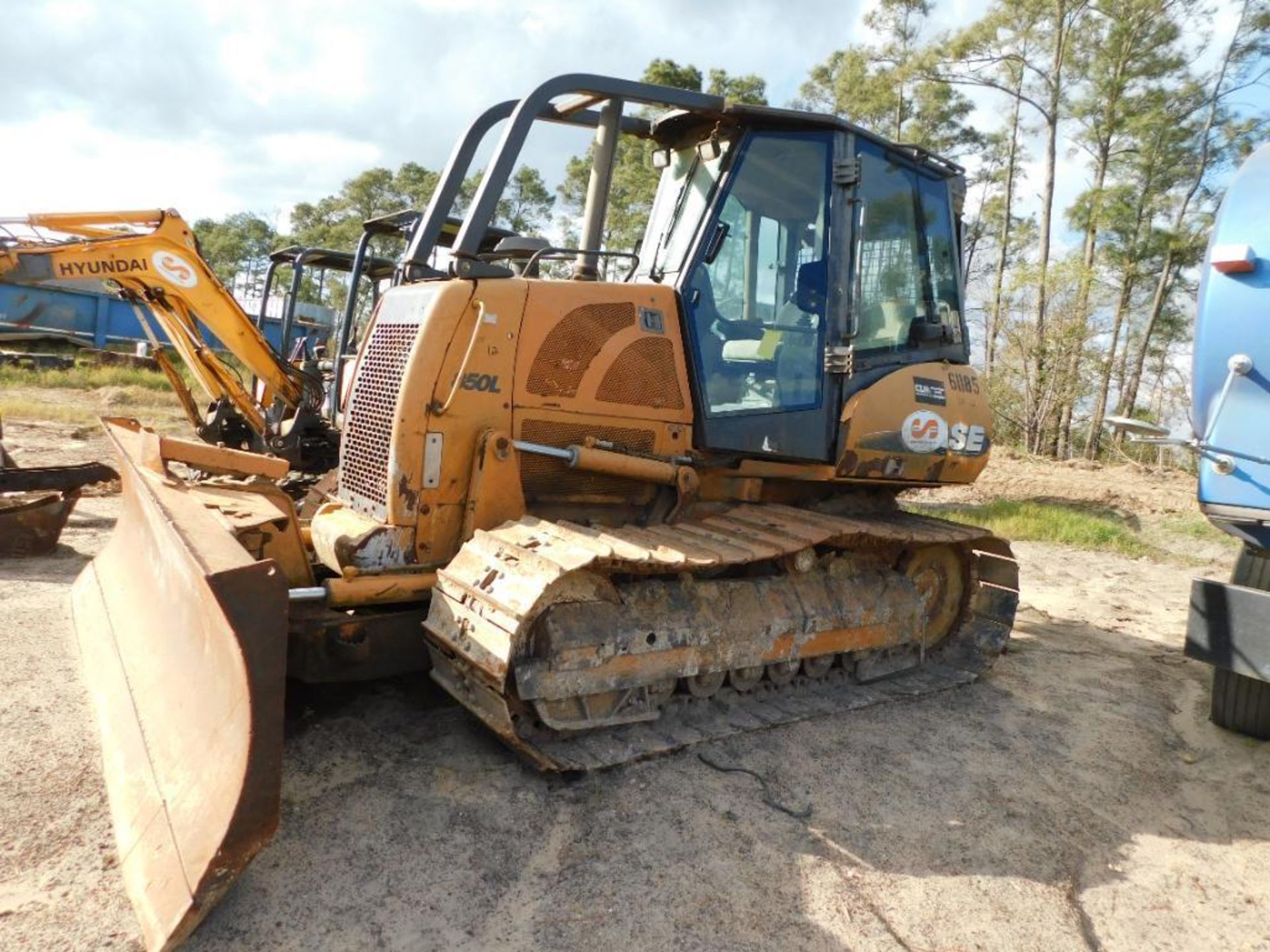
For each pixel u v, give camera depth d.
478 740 3.80
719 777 3.66
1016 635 6.39
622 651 3.63
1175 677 5.57
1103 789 3.87
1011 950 2.72
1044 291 23.73
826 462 4.52
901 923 2.80
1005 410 24.95
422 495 3.75
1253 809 3.75
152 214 8.02
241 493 3.85
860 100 29.17
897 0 28.56
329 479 5.21
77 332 23.36
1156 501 12.91
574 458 3.91
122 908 2.56
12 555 5.95
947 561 5.46
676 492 4.32
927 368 4.90
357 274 8.61
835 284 4.44
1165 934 2.86
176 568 3.30
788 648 4.28
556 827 3.19
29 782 3.18
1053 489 13.66
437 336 3.72
